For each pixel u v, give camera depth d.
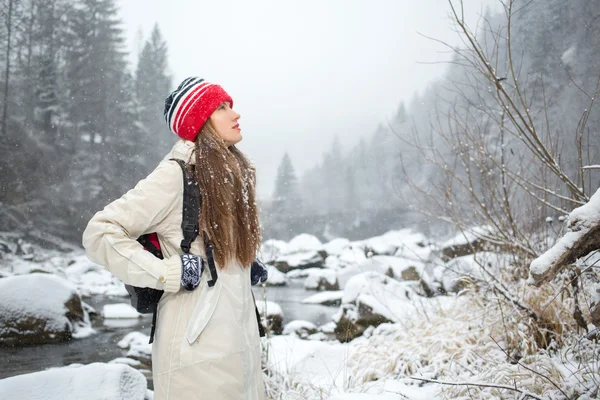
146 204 1.74
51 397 2.38
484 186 4.51
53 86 34.22
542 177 3.96
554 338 3.22
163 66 44.97
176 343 1.67
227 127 1.98
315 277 14.20
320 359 4.08
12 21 34.66
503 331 3.36
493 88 3.75
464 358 3.20
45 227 26.67
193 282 1.67
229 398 1.65
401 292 7.09
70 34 38.47
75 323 7.10
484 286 3.99
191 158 1.88
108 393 2.47
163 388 1.66
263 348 3.54
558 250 2.23
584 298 3.10
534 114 4.55
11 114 30.81
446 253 8.37
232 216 1.79
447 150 5.40
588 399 2.22
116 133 37.84
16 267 18.45
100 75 38.62
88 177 32.19
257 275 2.09
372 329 5.88
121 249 1.68
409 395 2.61
